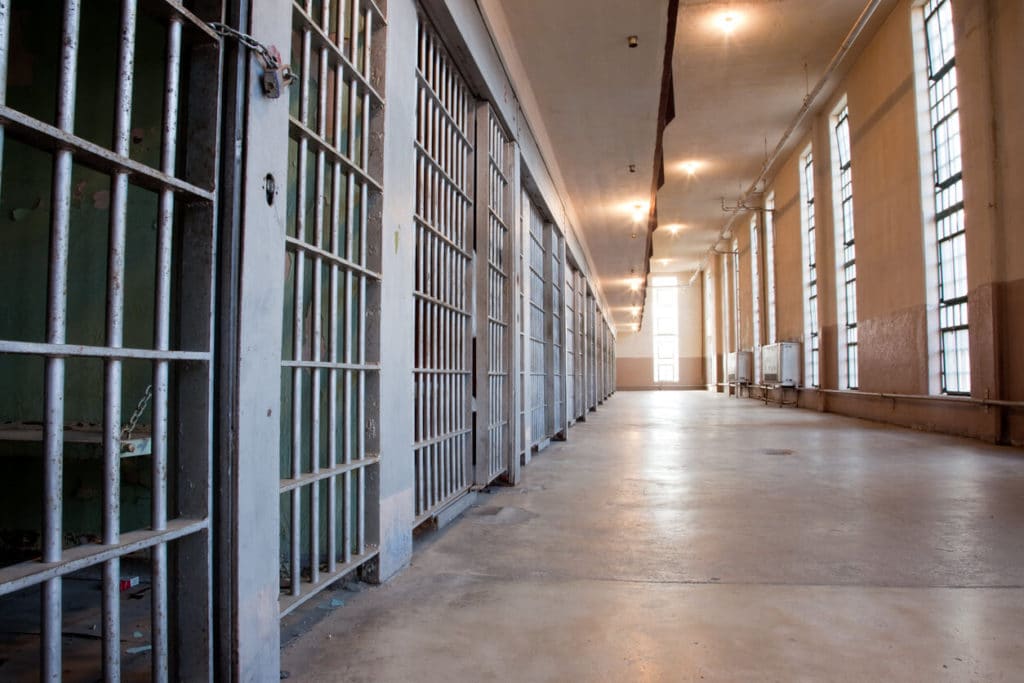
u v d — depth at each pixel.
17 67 2.80
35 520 2.76
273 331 1.73
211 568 1.51
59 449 1.18
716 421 12.40
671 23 4.80
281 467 2.59
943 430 9.45
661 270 35.00
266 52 1.65
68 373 2.73
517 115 5.44
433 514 3.38
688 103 13.37
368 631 2.12
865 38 11.36
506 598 2.45
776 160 17.33
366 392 2.59
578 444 8.34
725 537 3.41
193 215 1.55
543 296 8.26
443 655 1.94
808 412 15.05
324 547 2.62
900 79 10.43
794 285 17.06
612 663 1.88
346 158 2.29
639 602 2.40
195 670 1.51
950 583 2.63
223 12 1.57
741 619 2.23
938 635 2.09
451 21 3.52
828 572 2.79
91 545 1.27
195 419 1.52
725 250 27.05
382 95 2.64
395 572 2.75
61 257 1.17
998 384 8.01
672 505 4.29
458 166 4.18
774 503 4.35
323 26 2.12
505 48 4.82
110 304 1.29
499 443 4.96
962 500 4.45
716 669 1.84
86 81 2.77
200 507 1.51
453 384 3.97
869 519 3.85
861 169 12.23
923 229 9.84
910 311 10.32
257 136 1.65
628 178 8.96
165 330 1.42
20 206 2.80
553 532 3.53
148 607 2.35
